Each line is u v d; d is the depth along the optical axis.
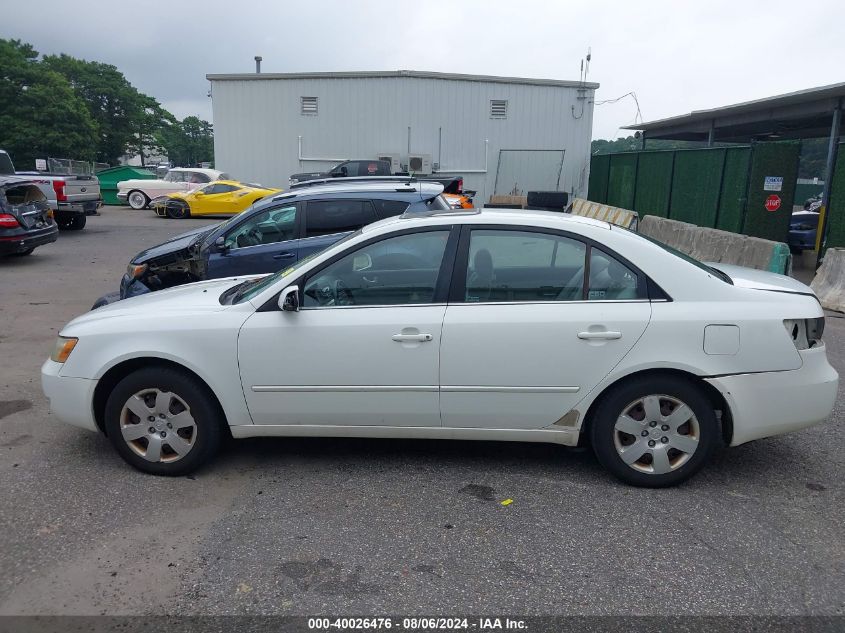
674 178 17.52
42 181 18.03
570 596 3.05
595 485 4.13
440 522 3.70
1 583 3.15
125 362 4.22
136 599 3.04
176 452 4.21
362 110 25.52
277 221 7.30
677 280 3.93
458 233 4.07
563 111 26.03
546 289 3.98
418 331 3.96
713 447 3.98
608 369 3.89
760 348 3.85
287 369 4.05
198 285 5.06
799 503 3.92
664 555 3.38
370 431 4.16
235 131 26.02
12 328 8.30
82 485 4.14
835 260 9.96
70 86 65.44
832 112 14.30
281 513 3.80
